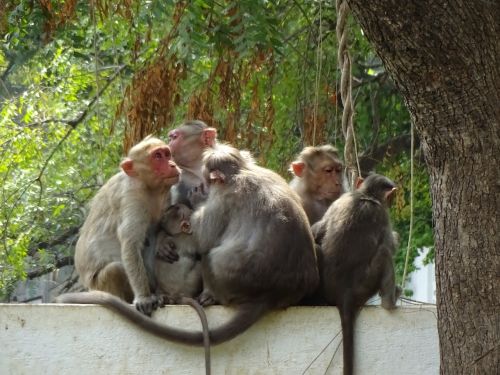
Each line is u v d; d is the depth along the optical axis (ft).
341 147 23.18
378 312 14.75
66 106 26.61
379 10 12.80
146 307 14.52
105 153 25.13
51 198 26.89
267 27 19.62
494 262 13.10
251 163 15.30
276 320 14.64
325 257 14.98
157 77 19.51
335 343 14.65
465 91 12.96
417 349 14.71
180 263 15.14
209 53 20.76
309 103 22.44
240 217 14.69
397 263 25.95
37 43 23.03
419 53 12.88
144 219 14.94
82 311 14.42
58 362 14.37
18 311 14.39
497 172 13.09
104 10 19.72
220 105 19.98
